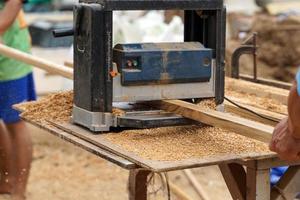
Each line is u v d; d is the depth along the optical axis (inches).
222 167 127.5
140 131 122.6
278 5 335.9
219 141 117.1
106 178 250.1
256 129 108.5
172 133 121.6
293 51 290.0
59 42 377.1
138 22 268.4
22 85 207.0
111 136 120.2
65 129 126.1
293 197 123.1
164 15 287.4
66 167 261.6
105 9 119.2
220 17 126.5
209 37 128.7
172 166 103.0
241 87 157.0
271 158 114.8
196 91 127.6
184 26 133.6
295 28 293.4
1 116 207.3
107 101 121.9
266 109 136.9
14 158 211.9
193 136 120.1
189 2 123.0
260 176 115.4
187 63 125.3
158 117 124.7
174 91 126.1
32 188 239.1
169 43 126.1
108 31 120.3
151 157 107.5
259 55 288.7
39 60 158.9
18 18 206.1
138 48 122.4
